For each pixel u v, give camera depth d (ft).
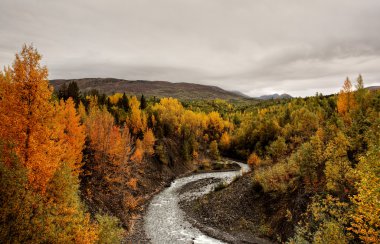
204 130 490.90
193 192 189.47
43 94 53.06
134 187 173.58
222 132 494.59
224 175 270.05
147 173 220.84
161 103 575.38
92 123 165.37
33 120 51.96
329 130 137.69
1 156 38.55
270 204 117.91
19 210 35.78
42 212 42.39
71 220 50.37
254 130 377.71
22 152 50.37
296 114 350.23
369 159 42.14
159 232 117.29
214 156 380.17
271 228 105.70
